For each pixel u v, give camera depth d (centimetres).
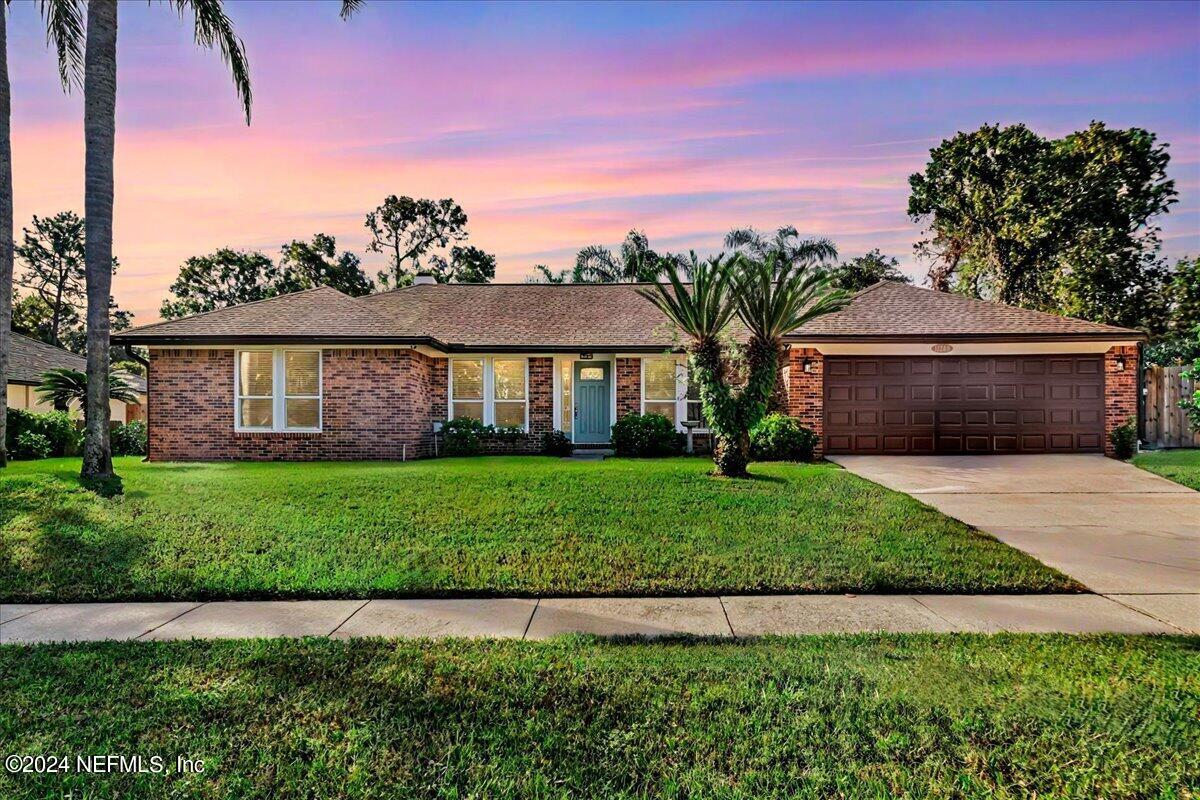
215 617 504
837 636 454
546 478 1106
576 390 1723
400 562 641
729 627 480
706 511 861
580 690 360
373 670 390
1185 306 2348
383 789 269
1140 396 1549
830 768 283
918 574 602
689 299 1140
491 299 2019
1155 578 604
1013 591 567
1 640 452
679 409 1688
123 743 306
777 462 1400
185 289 4144
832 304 1153
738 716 329
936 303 1722
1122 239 2530
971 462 1391
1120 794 264
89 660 407
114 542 715
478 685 368
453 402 1709
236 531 760
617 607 528
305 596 557
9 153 1305
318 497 952
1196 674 380
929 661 402
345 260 4284
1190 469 1232
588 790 269
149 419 1530
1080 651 419
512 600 548
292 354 1543
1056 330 1488
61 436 1731
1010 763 285
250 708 340
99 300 1089
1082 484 1138
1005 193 2775
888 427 1523
